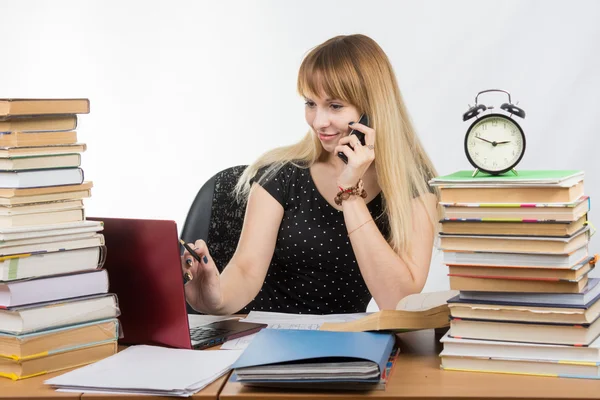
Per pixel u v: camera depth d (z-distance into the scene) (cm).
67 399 130
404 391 127
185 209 359
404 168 211
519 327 136
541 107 325
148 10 353
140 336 160
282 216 225
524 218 136
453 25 329
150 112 357
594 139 322
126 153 359
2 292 141
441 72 332
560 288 134
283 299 231
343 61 203
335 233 222
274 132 352
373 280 201
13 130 143
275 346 136
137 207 361
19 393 132
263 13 347
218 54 351
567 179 137
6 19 358
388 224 220
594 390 126
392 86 213
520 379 133
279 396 127
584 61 320
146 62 355
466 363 138
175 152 357
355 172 198
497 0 325
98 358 150
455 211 140
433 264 340
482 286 139
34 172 145
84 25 356
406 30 333
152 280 157
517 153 144
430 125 334
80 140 360
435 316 152
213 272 180
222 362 144
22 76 358
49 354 143
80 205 152
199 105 354
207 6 350
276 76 349
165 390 128
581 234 140
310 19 343
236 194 245
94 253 151
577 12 319
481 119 146
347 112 205
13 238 139
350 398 126
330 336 142
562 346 133
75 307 147
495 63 327
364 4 337
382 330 150
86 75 357
